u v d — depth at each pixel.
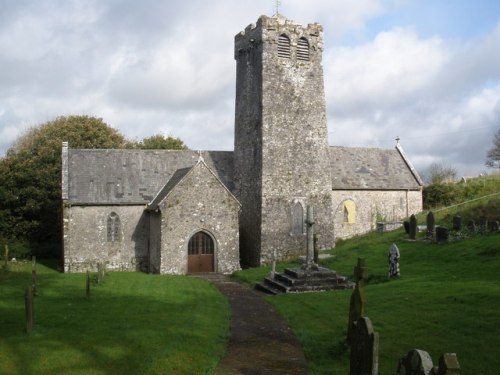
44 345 13.10
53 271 33.88
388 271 24.36
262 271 30.83
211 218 33.72
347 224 43.66
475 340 12.37
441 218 36.09
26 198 44.22
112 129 57.84
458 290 17.45
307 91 37.47
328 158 37.91
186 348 12.88
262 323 16.62
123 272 33.25
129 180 37.09
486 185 50.16
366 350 9.60
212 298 21.84
